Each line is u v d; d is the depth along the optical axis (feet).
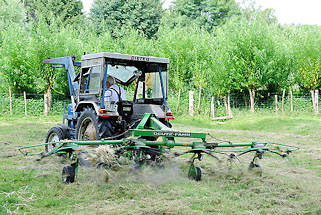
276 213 15.74
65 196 17.95
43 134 44.78
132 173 22.24
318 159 29.12
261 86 73.77
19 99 71.46
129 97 32.07
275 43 74.79
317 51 73.67
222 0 134.31
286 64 74.18
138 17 132.98
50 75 72.33
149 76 28.81
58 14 140.67
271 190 19.45
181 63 76.79
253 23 73.87
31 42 71.72
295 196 18.30
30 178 21.26
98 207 16.31
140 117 26.16
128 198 17.76
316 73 73.46
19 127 53.16
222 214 15.60
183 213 15.56
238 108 74.90
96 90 25.45
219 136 45.01
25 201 17.04
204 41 81.61
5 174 21.94
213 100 72.59
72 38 82.23
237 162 27.22
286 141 40.40
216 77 71.61
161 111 26.40
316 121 61.05
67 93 75.72
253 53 70.13
